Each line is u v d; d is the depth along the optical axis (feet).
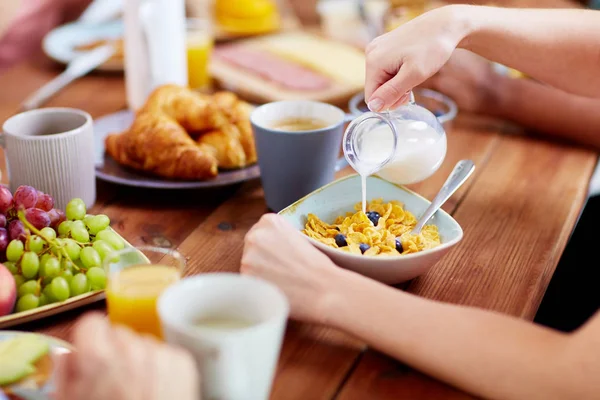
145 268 3.19
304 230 3.58
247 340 2.73
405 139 3.75
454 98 4.97
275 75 5.20
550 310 5.06
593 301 5.12
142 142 4.09
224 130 4.21
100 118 4.71
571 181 4.27
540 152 4.55
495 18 3.91
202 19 6.09
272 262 3.27
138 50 4.68
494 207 4.03
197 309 2.91
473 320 3.08
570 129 4.65
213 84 5.23
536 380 2.97
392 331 3.09
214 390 2.78
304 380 3.10
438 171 4.31
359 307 3.13
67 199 3.86
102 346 2.70
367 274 3.39
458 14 3.82
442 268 3.60
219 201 4.05
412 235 3.53
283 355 3.18
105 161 4.24
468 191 4.15
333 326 3.17
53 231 3.40
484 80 4.89
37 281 3.30
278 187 3.92
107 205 4.00
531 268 3.62
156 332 3.10
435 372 3.06
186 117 4.22
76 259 3.40
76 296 3.32
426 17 3.79
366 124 3.74
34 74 5.24
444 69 4.96
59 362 2.85
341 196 3.75
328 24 6.01
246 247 3.34
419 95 4.80
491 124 4.85
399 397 3.05
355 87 5.06
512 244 3.76
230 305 2.92
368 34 5.87
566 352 2.98
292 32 5.97
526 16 3.97
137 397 2.63
